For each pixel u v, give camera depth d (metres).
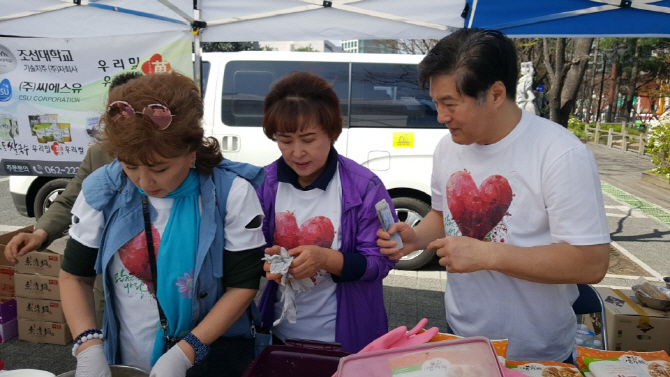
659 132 10.76
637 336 2.75
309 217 1.72
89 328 1.33
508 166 1.51
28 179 5.45
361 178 1.71
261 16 3.21
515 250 1.38
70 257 1.40
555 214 1.41
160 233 1.34
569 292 1.67
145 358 1.42
